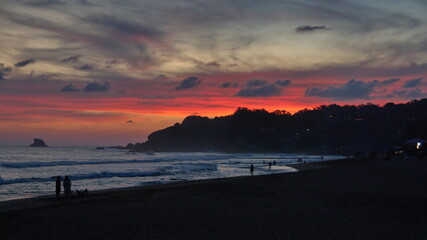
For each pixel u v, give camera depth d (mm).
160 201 19422
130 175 49750
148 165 81875
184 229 12438
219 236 11406
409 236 11195
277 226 12734
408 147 71438
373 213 14867
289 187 24734
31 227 12711
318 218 14016
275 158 154375
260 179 32438
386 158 57750
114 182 40000
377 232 11711
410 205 16703
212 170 63844
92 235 11594
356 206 16531
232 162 108188
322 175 33531
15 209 18328
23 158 127500
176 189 25688
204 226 12906
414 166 41906
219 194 22062
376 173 33656
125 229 12477
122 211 16219
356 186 23891
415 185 24219
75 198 23219
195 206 17562
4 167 67750
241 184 28047
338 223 13086
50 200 22688
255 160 127750
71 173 55000
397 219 13711
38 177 46281
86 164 85438
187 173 55875
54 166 75312
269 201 18719
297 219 13891
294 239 10922
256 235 11492
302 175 35062
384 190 21781
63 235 11578
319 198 19156
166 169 64125
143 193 23594
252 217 14453
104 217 14742
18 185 35906
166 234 11727
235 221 13719
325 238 11016
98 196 23406
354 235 11359
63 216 14961
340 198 18906
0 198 26000
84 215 15219
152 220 14086
